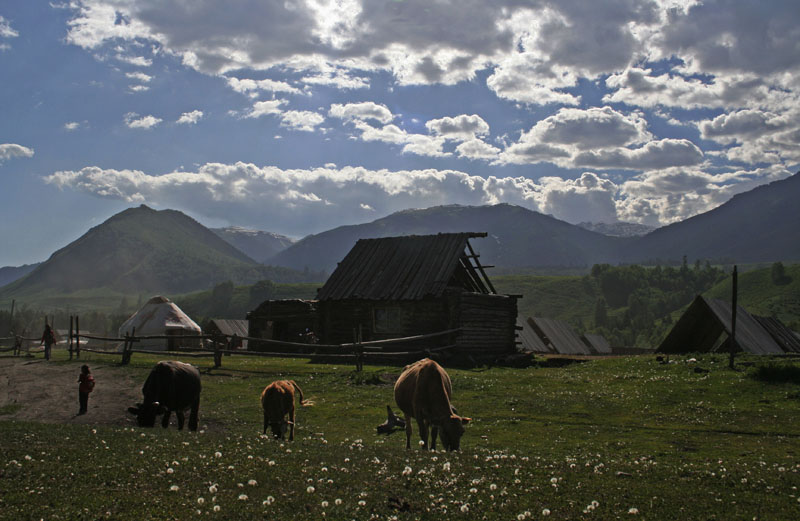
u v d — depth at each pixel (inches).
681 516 311.7
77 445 449.1
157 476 353.7
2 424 577.3
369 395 951.0
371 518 294.7
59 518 272.5
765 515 316.2
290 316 2026.3
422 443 517.0
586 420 752.3
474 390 986.7
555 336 2677.2
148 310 2486.5
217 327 2903.5
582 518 303.0
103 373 1191.6
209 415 796.6
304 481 356.5
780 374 924.6
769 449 581.6
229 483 346.6
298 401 907.4
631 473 425.1
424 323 1614.2
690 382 975.0
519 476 393.1
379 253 1868.8
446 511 309.7
